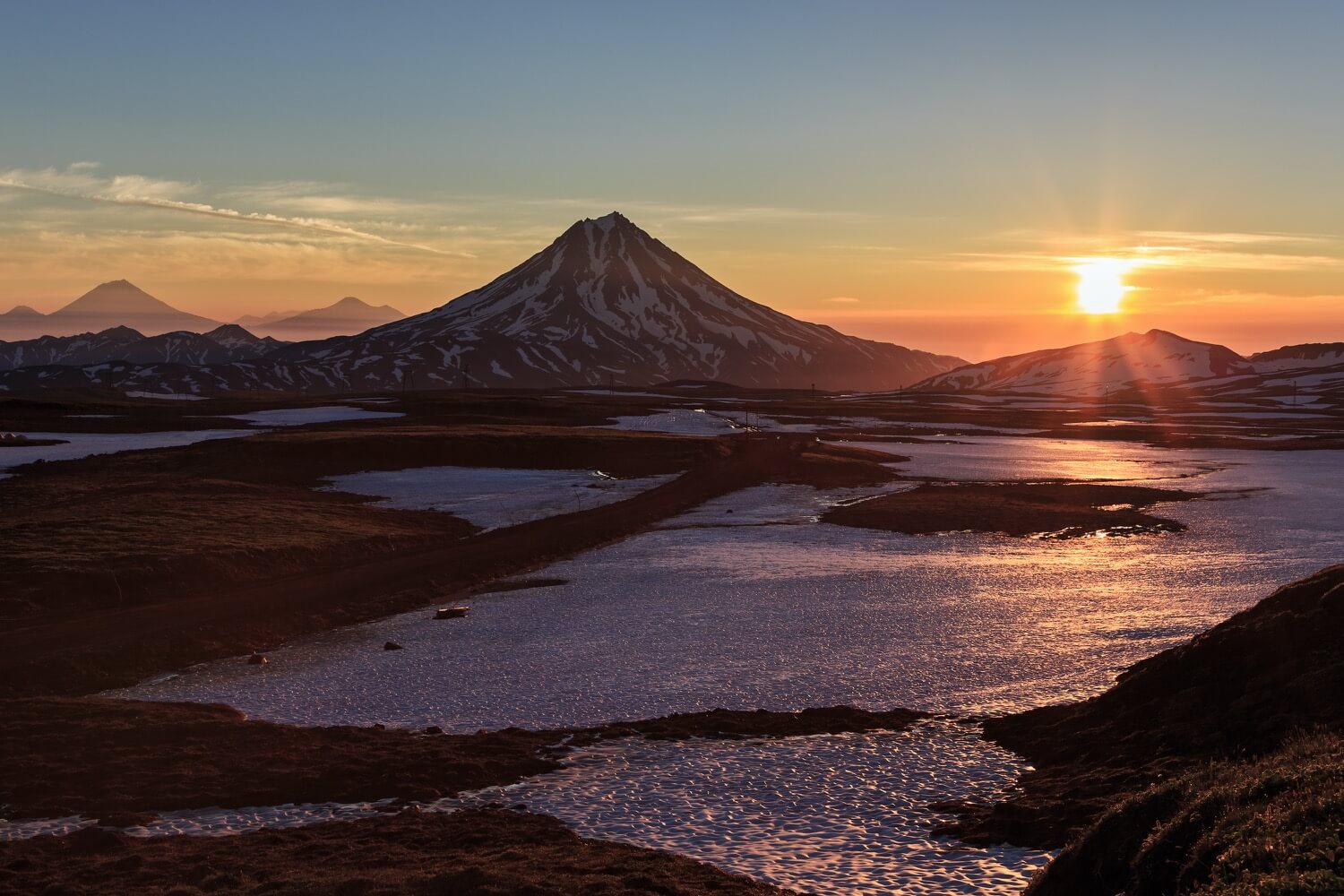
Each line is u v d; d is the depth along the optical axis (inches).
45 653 2066.9
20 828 1254.3
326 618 2512.3
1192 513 4119.1
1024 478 5502.0
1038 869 1061.1
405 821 1251.8
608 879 987.9
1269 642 1429.6
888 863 1101.7
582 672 2003.0
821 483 5088.6
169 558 2797.7
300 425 7495.1
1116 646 2075.5
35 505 3772.1
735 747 1540.4
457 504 4291.3
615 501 4466.0
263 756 1501.0
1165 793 783.7
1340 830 589.9
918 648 2113.7
